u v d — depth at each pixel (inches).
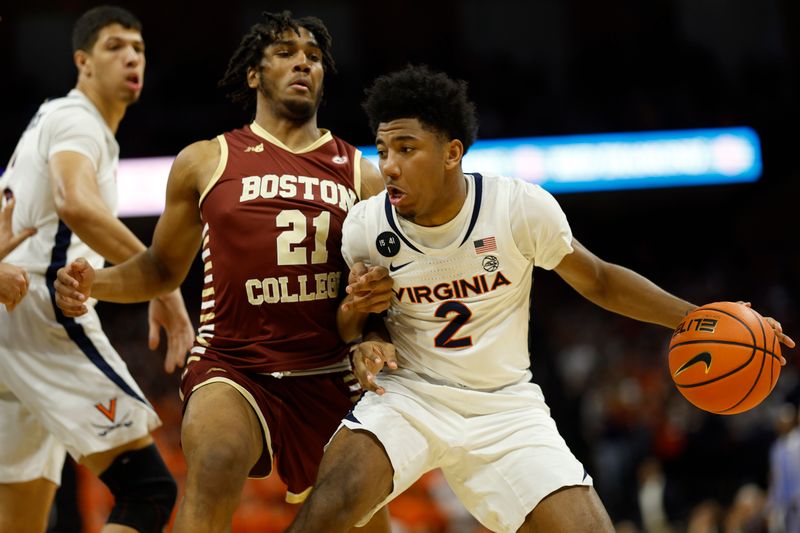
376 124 136.9
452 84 134.0
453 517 405.7
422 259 137.3
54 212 183.5
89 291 145.3
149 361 589.6
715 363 134.0
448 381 138.9
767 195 771.4
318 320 149.9
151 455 182.2
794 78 761.6
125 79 195.6
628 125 721.0
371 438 131.6
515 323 140.4
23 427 181.0
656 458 484.1
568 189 624.7
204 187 151.5
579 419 465.1
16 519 181.9
